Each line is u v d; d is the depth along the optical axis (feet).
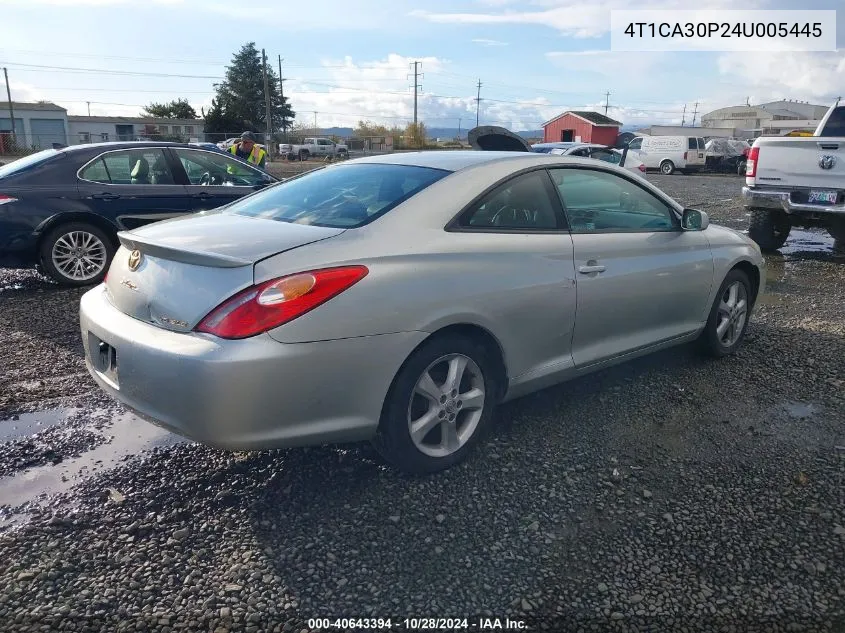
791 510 9.80
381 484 10.31
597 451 11.44
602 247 12.42
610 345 12.94
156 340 9.04
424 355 9.91
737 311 15.99
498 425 12.35
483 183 11.18
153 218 24.13
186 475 10.57
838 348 16.75
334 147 172.24
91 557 8.63
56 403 13.20
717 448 11.58
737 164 113.80
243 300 8.63
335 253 9.28
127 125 220.84
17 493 10.03
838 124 28.25
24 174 22.33
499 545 8.95
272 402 8.67
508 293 10.74
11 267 22.61
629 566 8.59
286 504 9.80
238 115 250.37
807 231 38.78
